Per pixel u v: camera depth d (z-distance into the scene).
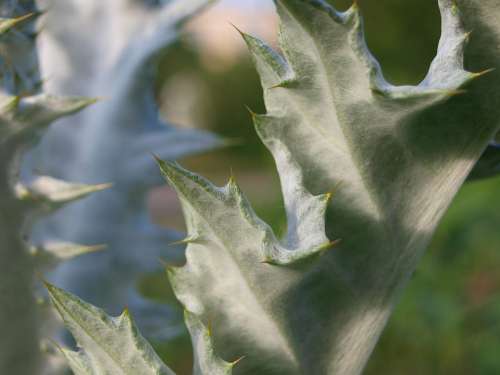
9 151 0.28
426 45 1.84
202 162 4.33
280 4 0.22
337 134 0.23
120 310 0.46
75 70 0.47
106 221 0.45
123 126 0.46
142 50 0.46
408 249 0.23
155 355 0.23
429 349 1.03
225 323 0.23
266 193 1.82
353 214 0.23
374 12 1.85
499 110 0.23
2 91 0.27
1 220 0.29
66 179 0.45
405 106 0.22
